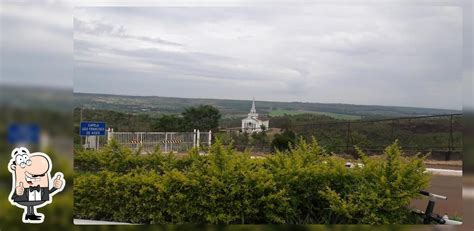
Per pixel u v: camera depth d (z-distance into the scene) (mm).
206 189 5957
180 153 6957
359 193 5875
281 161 6328
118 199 6191
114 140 6961
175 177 5996
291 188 6047
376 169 6035
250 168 6207
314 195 6086
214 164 6129
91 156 6711
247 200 5887
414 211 6199
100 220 6199
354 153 8914
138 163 6742
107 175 6301
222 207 5926
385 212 5801
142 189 6055
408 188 5809
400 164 6008
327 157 6410
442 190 6957
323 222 5969
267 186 5883
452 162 8578
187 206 5934
